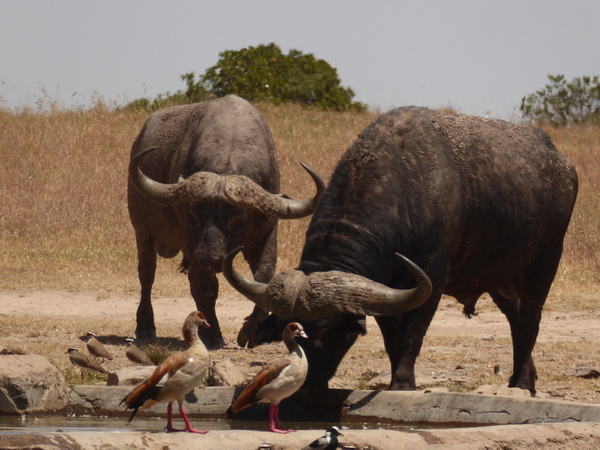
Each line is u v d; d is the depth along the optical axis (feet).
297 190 223.71
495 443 52.60
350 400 68.54
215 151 111.14
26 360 72.02
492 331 130.82
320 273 67.56
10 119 279.28
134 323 130.21
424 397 67.31
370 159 75.20
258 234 109.81
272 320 67.46
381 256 72.38
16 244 191.21
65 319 131.64
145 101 306.14
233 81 330.75
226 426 65.26
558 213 88.69
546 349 113.60
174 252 129.59
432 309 75.92
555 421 62.54
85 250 188.03
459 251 81.05
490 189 81.10
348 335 66.64
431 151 77.92
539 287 88.84
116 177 239.91
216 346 108.88
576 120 338.34
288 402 67.67
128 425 65.31
